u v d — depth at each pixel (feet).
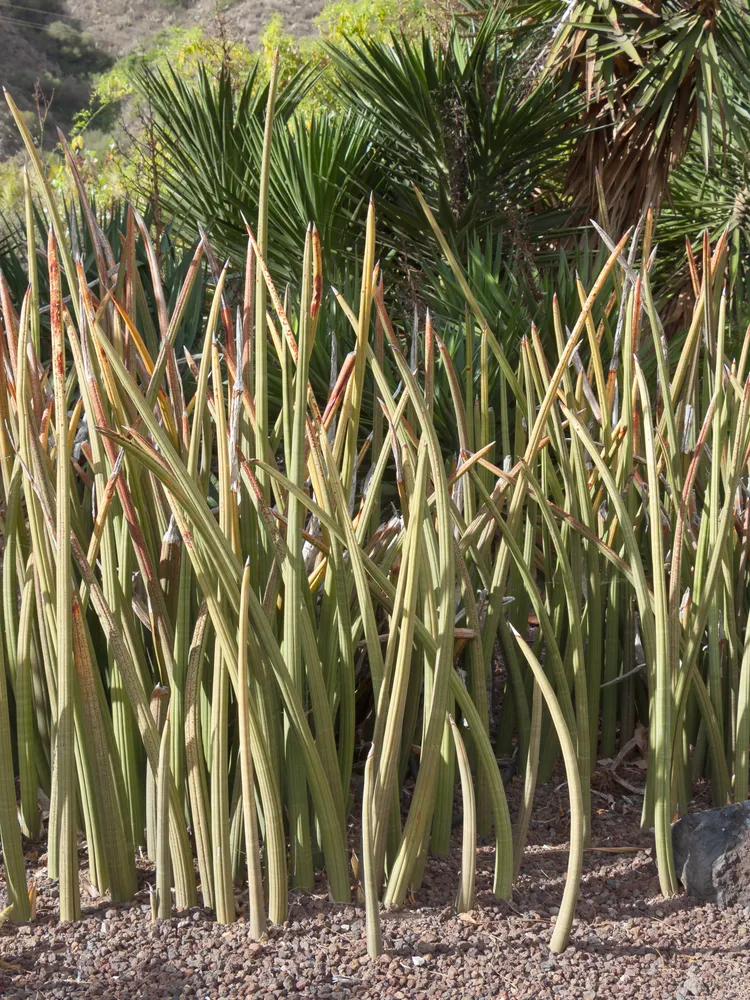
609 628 5.67
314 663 4.26
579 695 4.95
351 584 4.78
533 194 16.57
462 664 5.74
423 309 10.80
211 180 14.44
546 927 4.51
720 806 5.41
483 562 5.18
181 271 8.82
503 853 4.58
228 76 15.94
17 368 4.05
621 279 6.02
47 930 4.34
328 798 4.35
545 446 5.54
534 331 5.18
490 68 15.38
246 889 4.67
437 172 15.10
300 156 14.01
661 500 5.73
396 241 14.74
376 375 4.45
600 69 14.90
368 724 5.55
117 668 4.23
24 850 4.98
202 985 4.02
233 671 4.03
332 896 4.53
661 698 4.65
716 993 4.09
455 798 5.55
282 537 4.47
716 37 14.94
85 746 4.33
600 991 4.10
